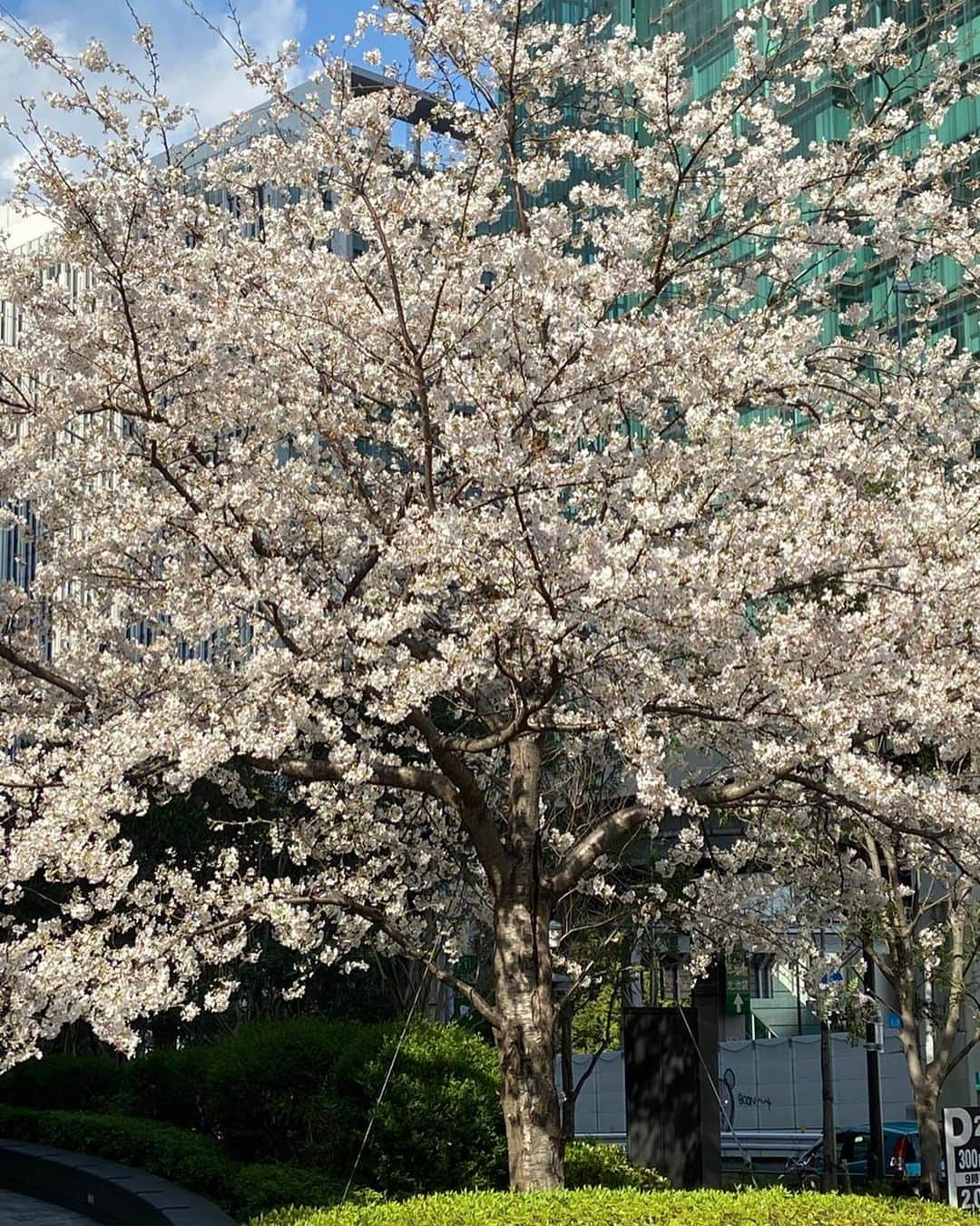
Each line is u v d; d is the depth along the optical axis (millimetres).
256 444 9656
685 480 8633
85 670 9453
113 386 9461
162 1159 11984
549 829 12180
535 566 7672
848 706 7973
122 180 9750
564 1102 14211
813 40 10688
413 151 10695
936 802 7727
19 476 9469
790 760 8070
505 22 10914
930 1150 11836
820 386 10320
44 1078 15922
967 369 11008
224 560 9008
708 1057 11969
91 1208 11859
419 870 10930
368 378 9531
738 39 10648
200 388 9547
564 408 8141
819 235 10398
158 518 8828
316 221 10461
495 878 9391
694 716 8648
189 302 10086
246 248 10406
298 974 16453
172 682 8930
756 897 11328
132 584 9609
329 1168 11125
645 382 8773
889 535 8031
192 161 11406
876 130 10797
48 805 7906
